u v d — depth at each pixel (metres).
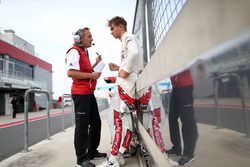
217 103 0.38
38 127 7.47
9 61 29.38
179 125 0.68
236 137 0.33
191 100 0.53
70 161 2.74
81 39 2.63
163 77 0.89
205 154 0.47
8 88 24.92
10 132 6.52
